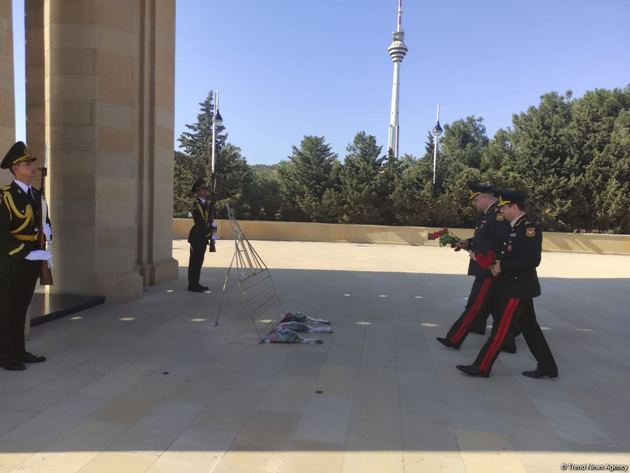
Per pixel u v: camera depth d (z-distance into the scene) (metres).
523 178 31.48
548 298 9.95
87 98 7.87
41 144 9.20
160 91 9.93
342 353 5.73
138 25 9.38
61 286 8.21
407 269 13.75
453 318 7.71
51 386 4.50
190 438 3.56
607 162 30.38
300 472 3.15
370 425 3.85
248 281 10.70
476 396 4.51
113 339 6.05
